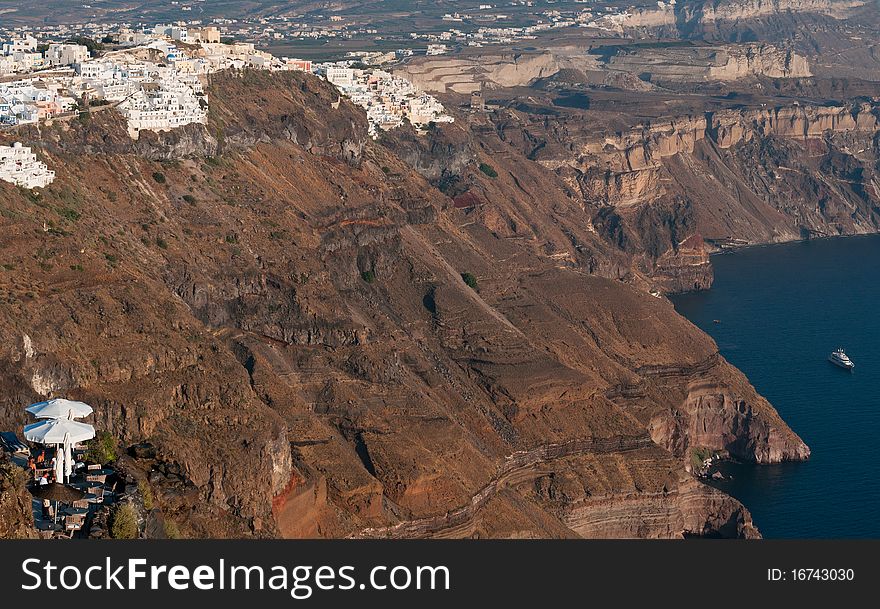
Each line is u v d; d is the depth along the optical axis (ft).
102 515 565.12
